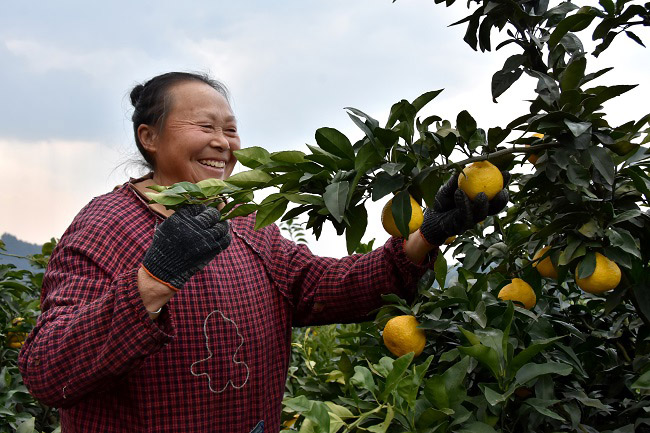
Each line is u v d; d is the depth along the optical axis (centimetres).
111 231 175
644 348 199
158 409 168
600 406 177
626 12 188
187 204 151
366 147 146
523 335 193
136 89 211
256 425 184
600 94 164
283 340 203
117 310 146
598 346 207
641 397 195
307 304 208
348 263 205
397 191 161
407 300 203
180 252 145
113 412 169
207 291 176
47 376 152
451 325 194
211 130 188
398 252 188
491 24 198
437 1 212
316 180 154
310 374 296
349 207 160
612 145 168
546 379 176
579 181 165
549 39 188
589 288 176
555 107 174
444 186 178
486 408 173
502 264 211
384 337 193
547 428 193
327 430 165
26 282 362
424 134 164
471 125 161
